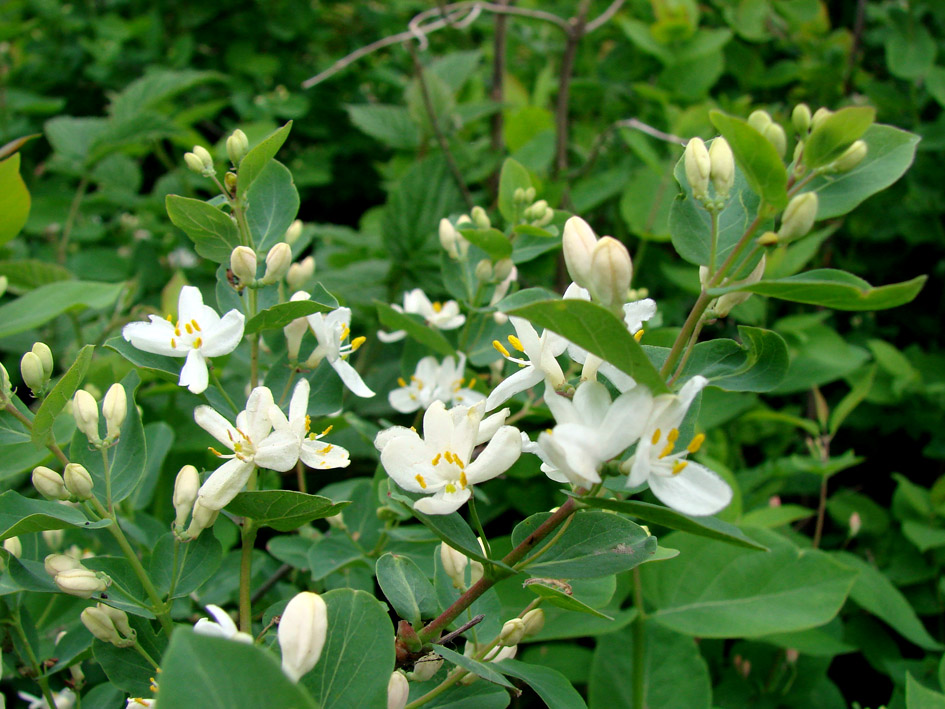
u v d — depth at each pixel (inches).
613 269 4.7
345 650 5.0
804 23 18.7
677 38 16.8
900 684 9.4
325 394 6.8
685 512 4.5
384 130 15.2
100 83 22.1
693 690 8.9
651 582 9.3
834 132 4.8
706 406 11.5
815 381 12.3
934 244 15.6
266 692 3.7
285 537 8.5
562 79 14.4
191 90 21.9
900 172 5.1
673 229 5.5
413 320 8.9
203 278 15.6
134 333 6.0
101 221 19.1
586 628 8.7
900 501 11.5
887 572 11.4
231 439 5.7
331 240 15.4
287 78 22.4
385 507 7.9
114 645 5.9
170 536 6.2
